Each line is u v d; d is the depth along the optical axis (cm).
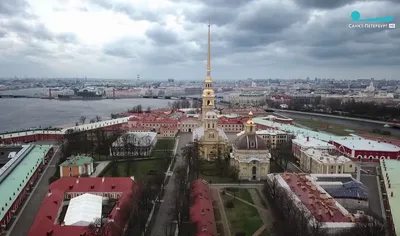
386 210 19950
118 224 16262
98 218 16575
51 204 18150
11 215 18838
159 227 17562
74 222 16500
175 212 18488
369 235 15050
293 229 15975
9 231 17350
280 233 16650
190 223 16550
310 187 19925
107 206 19525
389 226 17550
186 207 18962
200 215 16662
